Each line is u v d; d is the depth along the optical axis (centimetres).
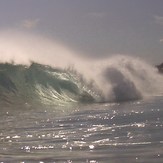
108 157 1108
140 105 2273
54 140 1331
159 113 1841
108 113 1923
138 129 1462
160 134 1365
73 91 2792
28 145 1269
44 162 1079
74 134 1416
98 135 1384
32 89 2734
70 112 2034
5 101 2483
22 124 1656
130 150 1172
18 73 2825
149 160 1072
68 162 1073
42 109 2211
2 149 1220
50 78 2858
